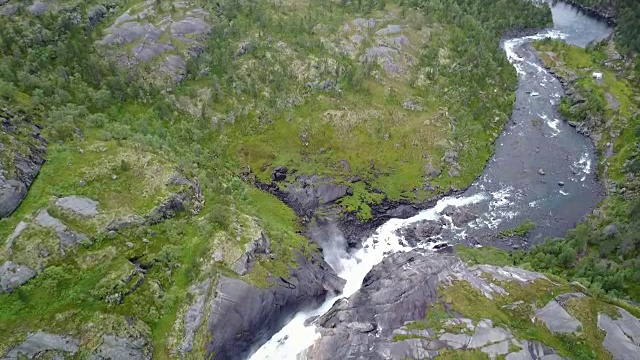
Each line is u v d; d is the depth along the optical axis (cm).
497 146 13550
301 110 13425
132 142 10019
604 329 7519
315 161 12525
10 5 12462
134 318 7412
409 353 7494
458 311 8012
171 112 12412
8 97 9638
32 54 11388
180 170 9850
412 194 11975
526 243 10769
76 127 10038
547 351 7262
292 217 11081
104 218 8356
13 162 8450
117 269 7750
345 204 11612
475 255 9969
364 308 8606
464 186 12256
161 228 8700
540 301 8038
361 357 7612
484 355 7275
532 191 12144
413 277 8888
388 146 12925
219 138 12512
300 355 8112
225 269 8281
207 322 7688
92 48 12525
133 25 13638
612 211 11150
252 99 13412
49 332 6900
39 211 8081
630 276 9056
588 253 10100
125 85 12056
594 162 12975
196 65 13425
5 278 7244
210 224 8944
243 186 11238
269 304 8388
